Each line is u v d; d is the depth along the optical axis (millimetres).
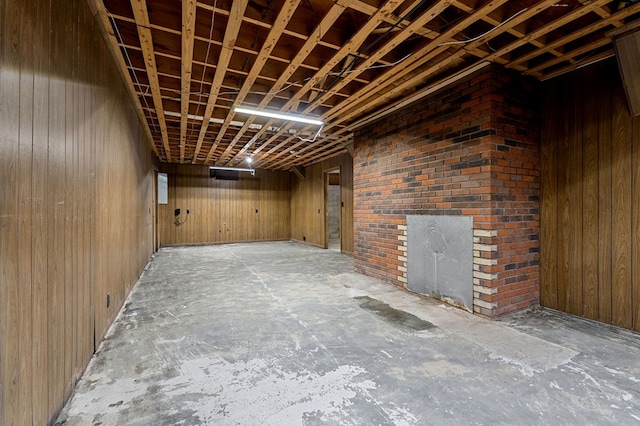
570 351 2230
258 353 2250
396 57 2824
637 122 2494
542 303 3188
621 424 1486
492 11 2119
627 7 2049
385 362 2107
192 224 9094
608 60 2676
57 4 1628
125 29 2545
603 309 2721
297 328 2715
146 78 3326
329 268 5480
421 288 3707
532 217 3170
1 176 1121
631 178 2537
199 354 2240
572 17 2156
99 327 2400
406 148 3943
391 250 4242
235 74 3381
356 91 3477
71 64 1827
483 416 1554
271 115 4059
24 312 1273
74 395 1744
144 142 5301
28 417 1291
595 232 2768
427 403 1662
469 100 3088
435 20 2289
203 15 2379
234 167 9391
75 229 1885
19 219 1244
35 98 1383
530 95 3145
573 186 2928
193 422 1519
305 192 9508
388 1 1934
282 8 2020
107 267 2676
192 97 3732
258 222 10039
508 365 2049
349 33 2498
